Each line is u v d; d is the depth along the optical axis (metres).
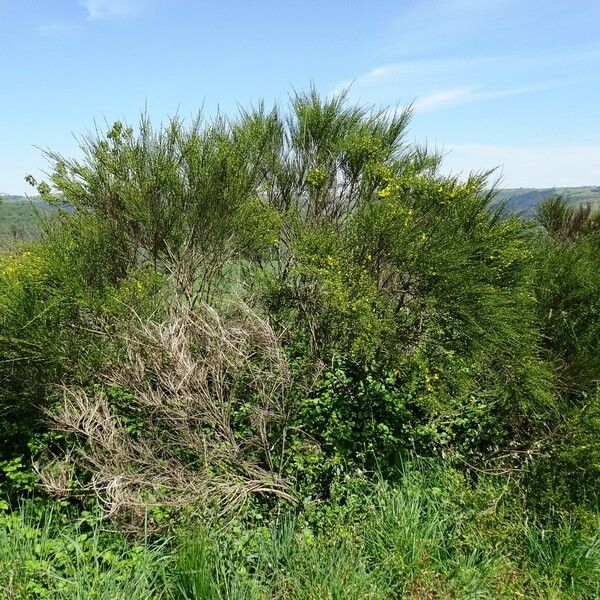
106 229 4.56
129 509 3.25
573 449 3.78
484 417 4.43
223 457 3.56
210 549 3.02
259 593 2.92
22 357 3.82
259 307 4.75
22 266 4.11
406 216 4.32
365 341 4.11
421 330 4.25
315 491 3.83
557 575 3.30
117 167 4.59
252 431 3.88
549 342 4.75
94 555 2.99
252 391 3.94
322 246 4.43
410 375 4.24
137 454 3.52
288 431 3.99
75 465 3.66
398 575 3.14
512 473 4.00
